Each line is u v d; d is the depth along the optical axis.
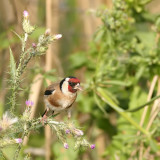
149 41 11.12
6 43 11.48
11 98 6.84
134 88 11.39
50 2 12.09
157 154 10.78
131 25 11.72
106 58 11.22
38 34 11.20
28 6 12.28
